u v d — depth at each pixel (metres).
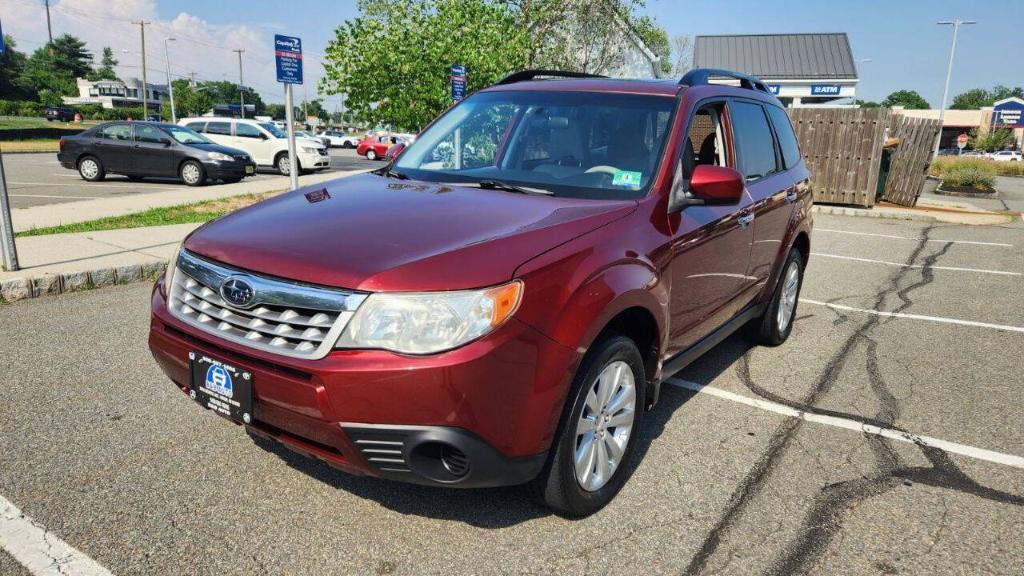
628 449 3.03
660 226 3.12
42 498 2.86
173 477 3.06
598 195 3.19
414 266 2.32
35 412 3.65
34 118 81.75
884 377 4.63
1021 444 3.67
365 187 3.32
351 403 2.25
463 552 2.61
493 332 2.28
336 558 2.54
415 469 2.34
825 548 2.71
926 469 3.38
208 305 2.61
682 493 3.09
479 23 13.34
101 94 116.38
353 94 13.37
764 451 3.52
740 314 4.39
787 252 4.81
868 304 6.59
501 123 3.81
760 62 38.06
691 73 3.99
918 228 11.77
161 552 2.54
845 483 3.22
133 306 5.68
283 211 2.96
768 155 4.62
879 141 13.48
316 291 2.34
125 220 9.70
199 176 16.39
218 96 126.44
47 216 9.95
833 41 38.38
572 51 17.42
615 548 2.67
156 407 3.77
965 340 5.47
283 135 22.81
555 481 2.64
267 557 2.54
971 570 2.60
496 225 2.67
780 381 4.53
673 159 3.33
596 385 2.77
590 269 2.61
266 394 2.41
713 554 2.66
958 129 79.19
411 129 13.45
